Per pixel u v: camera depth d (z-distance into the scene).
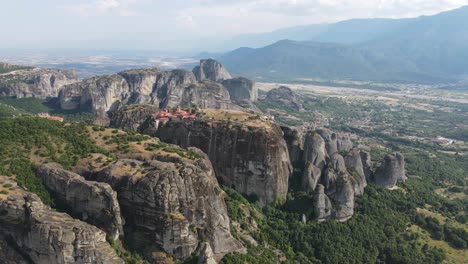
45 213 112.00
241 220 149.25
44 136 152.38
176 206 122.56
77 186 124.06
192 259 120.75
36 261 107.38
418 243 168.75
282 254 148.62
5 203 113.31
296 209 168.88
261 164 169.88
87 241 105.88
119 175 129.75
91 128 167.88
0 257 108.19
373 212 177.25
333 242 158.25
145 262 117.81
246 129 176.25
